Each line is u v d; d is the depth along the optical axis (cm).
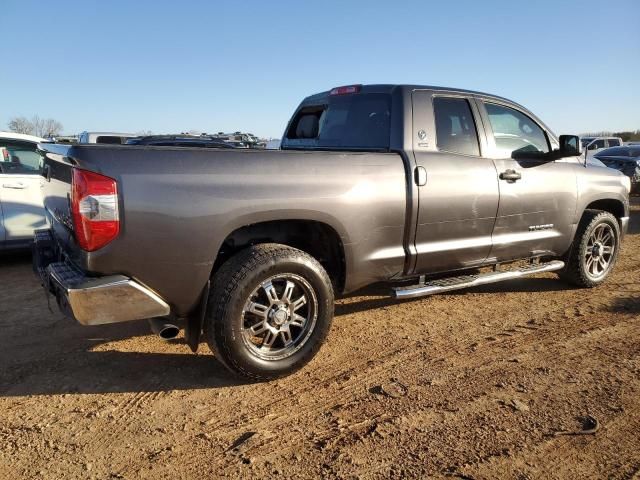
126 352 417
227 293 336
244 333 346
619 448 288
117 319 314
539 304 536
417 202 415
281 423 313
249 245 389
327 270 418
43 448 289
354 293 569
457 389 354
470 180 449
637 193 1535
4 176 680
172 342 437
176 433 304
